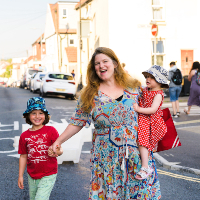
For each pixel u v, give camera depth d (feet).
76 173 18.15
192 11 68.28
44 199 11.03
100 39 74.64
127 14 66.18
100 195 9.89
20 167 11.58
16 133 29.96
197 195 14.70
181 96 63.10
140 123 10.21
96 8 78.18
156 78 10.35
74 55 128.98
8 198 14.58
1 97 71.26
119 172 9.75
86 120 10.32
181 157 20.80
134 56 66.39
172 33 67.67
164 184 16.21
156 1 66.90
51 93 66.18
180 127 31.48
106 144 9.78
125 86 10.00
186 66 68.95
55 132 11.52
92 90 9.98
